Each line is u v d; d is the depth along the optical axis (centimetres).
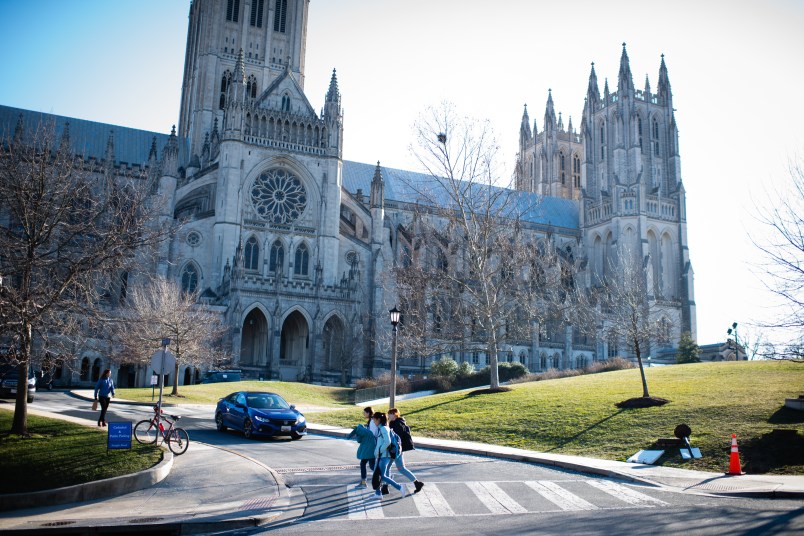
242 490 2394
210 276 9862
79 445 2845
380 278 9969
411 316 8306
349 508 2131
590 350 12419
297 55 13950
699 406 3884
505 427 4050
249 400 4028
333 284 10069
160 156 11706
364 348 10150
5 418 3409
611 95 15488
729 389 4400
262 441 3788
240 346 9038
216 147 11394
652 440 3344
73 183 4247
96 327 3828
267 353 9325
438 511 2077
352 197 11269
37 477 2367
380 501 2228
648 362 10056
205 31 13188
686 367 6384
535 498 2258
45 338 3375
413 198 13212
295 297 9606
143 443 3106
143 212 4481
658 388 4747
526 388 5541
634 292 7562
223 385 7638
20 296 3119
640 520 1891
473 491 2384
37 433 3109
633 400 4159
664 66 15500
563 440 3616
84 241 3712
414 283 7656
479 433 4022
